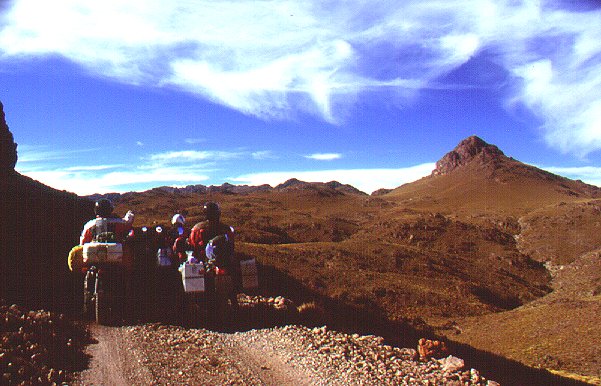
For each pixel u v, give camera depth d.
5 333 6.11
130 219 9.20
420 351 7.61
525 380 10.52
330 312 10.56
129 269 8.86
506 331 70.00
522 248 193.62
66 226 19.94
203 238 9.33
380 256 126.56
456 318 84.50
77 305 9.17
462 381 6.45
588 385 15.69
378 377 6.28
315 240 189.50
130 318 8.33
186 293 8.70
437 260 134.62
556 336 61.75
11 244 14.58
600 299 78.62
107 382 5.49
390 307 85.06
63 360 5.98
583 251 177.62
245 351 7.09
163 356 6.51
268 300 10.91
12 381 5.04
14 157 26.98
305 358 6.77
